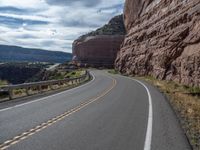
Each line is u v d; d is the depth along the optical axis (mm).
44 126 11961
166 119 13586
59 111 16016
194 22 39844
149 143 9289
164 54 47719
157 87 35500
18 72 164375
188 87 32969
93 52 145750
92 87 34562
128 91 29125
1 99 20656
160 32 56531
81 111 16078
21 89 27141
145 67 62781
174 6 52188
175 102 20953
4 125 12109
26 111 15859
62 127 11789
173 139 9812
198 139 10141
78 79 46094
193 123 12922
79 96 24234
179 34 43594
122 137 10102
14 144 9086
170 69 45188
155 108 17281
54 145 9008
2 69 166375
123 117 14164
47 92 27531
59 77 80500
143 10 78250
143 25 73875
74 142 9391
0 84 28172
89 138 9938
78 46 155250
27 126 11930
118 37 143375
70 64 147625
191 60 34969
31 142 9359
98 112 15742
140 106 18172
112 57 142000
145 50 65438
